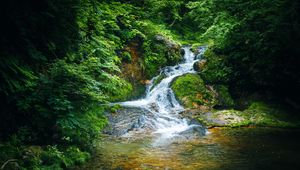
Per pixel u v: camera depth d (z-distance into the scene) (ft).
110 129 37.42
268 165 26.55
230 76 52.49
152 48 56.95
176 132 38.32
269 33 47.39
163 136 36.58
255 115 43.75
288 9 45.21
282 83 48.01
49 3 29.22
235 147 32.09
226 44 53.42
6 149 23.32
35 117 27.12
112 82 37.99
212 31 53.06
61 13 31.48
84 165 26.27
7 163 21.38
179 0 75.20
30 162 22.68
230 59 53.47
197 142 34.12
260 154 29.66
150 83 53.52
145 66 54.54
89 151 29.86
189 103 48.24
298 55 45.68
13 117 26.50
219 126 40.86
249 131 38.81
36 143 26.66
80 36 35.96
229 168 25.91
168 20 77.92
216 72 53.21
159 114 43.70
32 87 26.55
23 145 25.32
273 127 40.83
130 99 48.83
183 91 49.85
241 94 51.60
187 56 60.90
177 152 30.48
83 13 37.83
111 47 44.27
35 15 28.66
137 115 41.52
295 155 29.27
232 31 51.78
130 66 52.75
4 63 24.16
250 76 50.67
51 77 27.20
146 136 36.47
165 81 52.49
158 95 49.67
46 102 26.21
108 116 40.32
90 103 29.40
